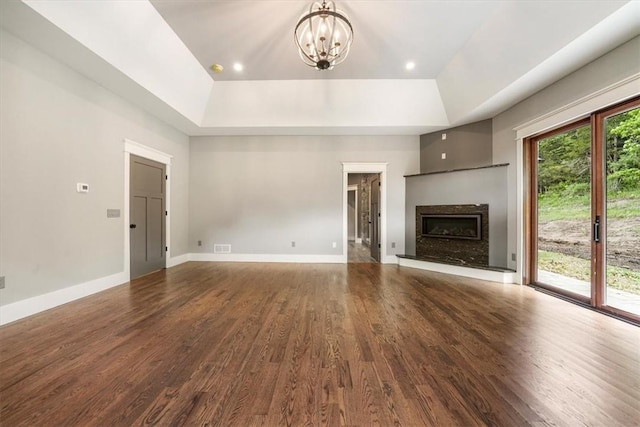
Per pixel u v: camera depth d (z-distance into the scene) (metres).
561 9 2.34
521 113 3.76
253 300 3.08
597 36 2.34
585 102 2.79
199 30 3.22
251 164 5.53
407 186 5.43
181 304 2.92
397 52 3.63
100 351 1.92
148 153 4.30
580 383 1.59
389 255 5.48
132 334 2.20
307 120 4.83
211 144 5.54
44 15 2.20
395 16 2.97
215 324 2.40
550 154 3.47
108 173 3.52
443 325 2.41
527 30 2.70
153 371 1.69
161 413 1.34
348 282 3.91
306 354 1.90
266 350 1.95
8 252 2.42
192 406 1.39
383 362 1.81
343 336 2.19
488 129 4.41
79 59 2.82
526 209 3.79
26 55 2.55
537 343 2.08
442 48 3.54
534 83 3.23
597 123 2.75
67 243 2.96
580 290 3.05
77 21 2.42
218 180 5.54
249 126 4.92
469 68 3.65
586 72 2.80
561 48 2.53
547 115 3.25
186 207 5.48
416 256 5.18
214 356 1.87
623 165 2.58
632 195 2.52
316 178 5.51
